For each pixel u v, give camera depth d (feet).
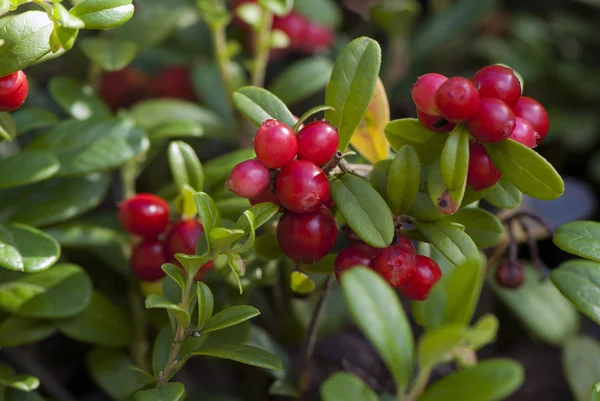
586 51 1.75
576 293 0.97
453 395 0.88
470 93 0.91
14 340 1.06
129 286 1.19
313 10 1.42
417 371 1.16
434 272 0.96
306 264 1.00
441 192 0.94
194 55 1.47
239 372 1.24
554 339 1.19
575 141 1.60
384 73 1.57
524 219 1.24
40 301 1.04
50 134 1.08
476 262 0.90
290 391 1.10
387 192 0.96
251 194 0.93
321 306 1.04
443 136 0.97
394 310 0.87
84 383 1.27
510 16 1.76
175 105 1.26
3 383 1.03
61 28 0.94
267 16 1.23
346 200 0.95
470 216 1.00
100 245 1.13
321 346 1.22
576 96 1.67
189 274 0.95
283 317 1.17
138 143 1.08
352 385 0.89
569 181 1.45
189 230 1.02
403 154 0.95
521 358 1.34
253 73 1.25
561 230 0.99
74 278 1.05
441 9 1.64
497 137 0.92
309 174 0.93
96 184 1.11
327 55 1.54
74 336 1.08
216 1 1.24
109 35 1.26
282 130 0.92
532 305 1.20
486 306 1.33
